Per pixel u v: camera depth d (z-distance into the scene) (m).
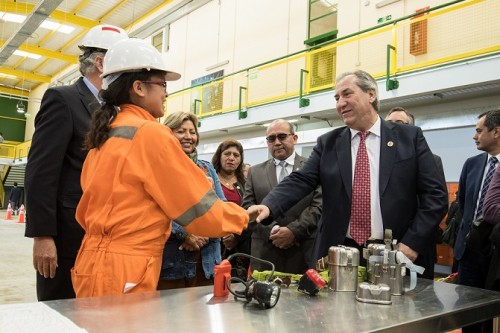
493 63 5.03
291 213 2.56
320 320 1.01
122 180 1.26
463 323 1.18
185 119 2.59
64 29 14.79
